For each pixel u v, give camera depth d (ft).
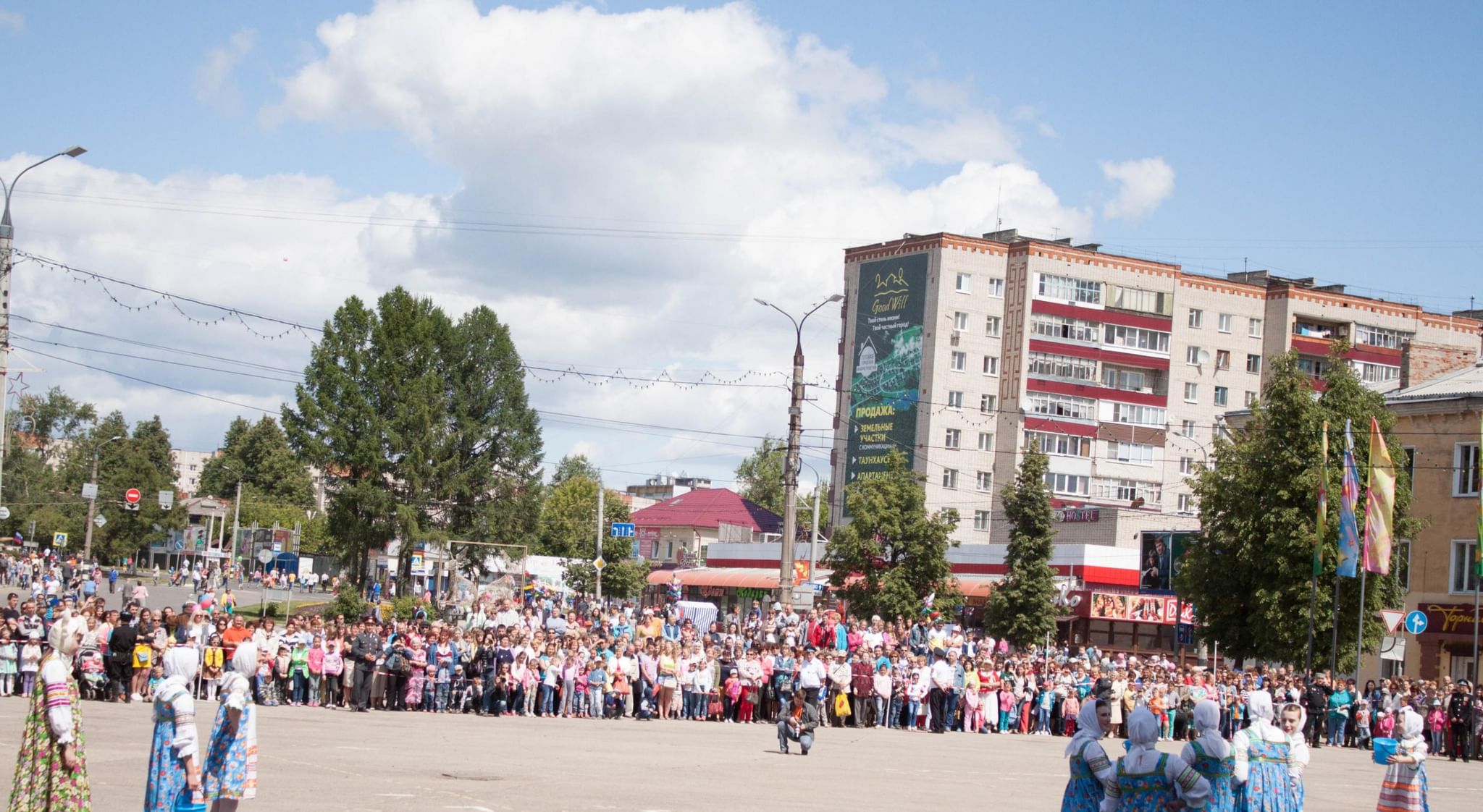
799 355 139.85
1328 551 138.10
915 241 326.85
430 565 264.11
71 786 35.04
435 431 227.81
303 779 55.16
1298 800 46.19
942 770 78.54
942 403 318.65
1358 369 346.13
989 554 244.22
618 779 62.54
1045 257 321.73
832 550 198.49
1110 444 325.83
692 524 408.26
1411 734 54.49
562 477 559.38
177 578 316.19
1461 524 164.76
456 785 56.08
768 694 117.50
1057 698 126.31
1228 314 344.28
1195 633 152.87
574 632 113.91
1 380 104.22
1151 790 35.04
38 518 365.20
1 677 92.73
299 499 496.23
